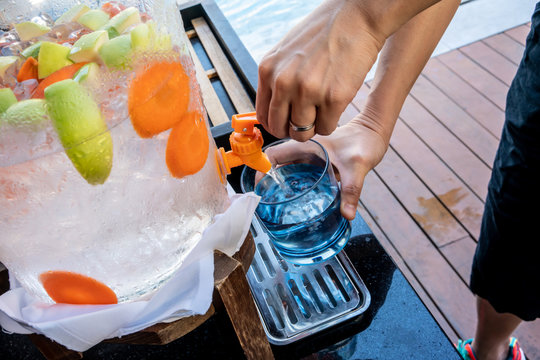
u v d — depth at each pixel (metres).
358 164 0.71
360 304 0.65
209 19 1.19
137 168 0.42
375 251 0.72
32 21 0.46
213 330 0.66
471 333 1.47
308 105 0.49
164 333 0.47
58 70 0.39
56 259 0.44
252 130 0.55
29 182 0.39
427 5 0.49
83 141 0.37
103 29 0.43
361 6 0.47
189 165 0.47
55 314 0.47
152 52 0.41
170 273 0.50
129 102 0.40
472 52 2.36
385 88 0.76
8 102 0.37
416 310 0.65
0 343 0.69
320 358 0.62
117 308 0.46
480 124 2.05
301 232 0.62
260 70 0.51
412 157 1.98
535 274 0.89
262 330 0.54
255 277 0.70
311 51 0.48
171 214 0.46
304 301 0.66
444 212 1.79
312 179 0.67
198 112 0.49
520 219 0.83
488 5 2.57
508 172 0.82
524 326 1.45
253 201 0.52
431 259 1.67
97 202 0.41
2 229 0.42
